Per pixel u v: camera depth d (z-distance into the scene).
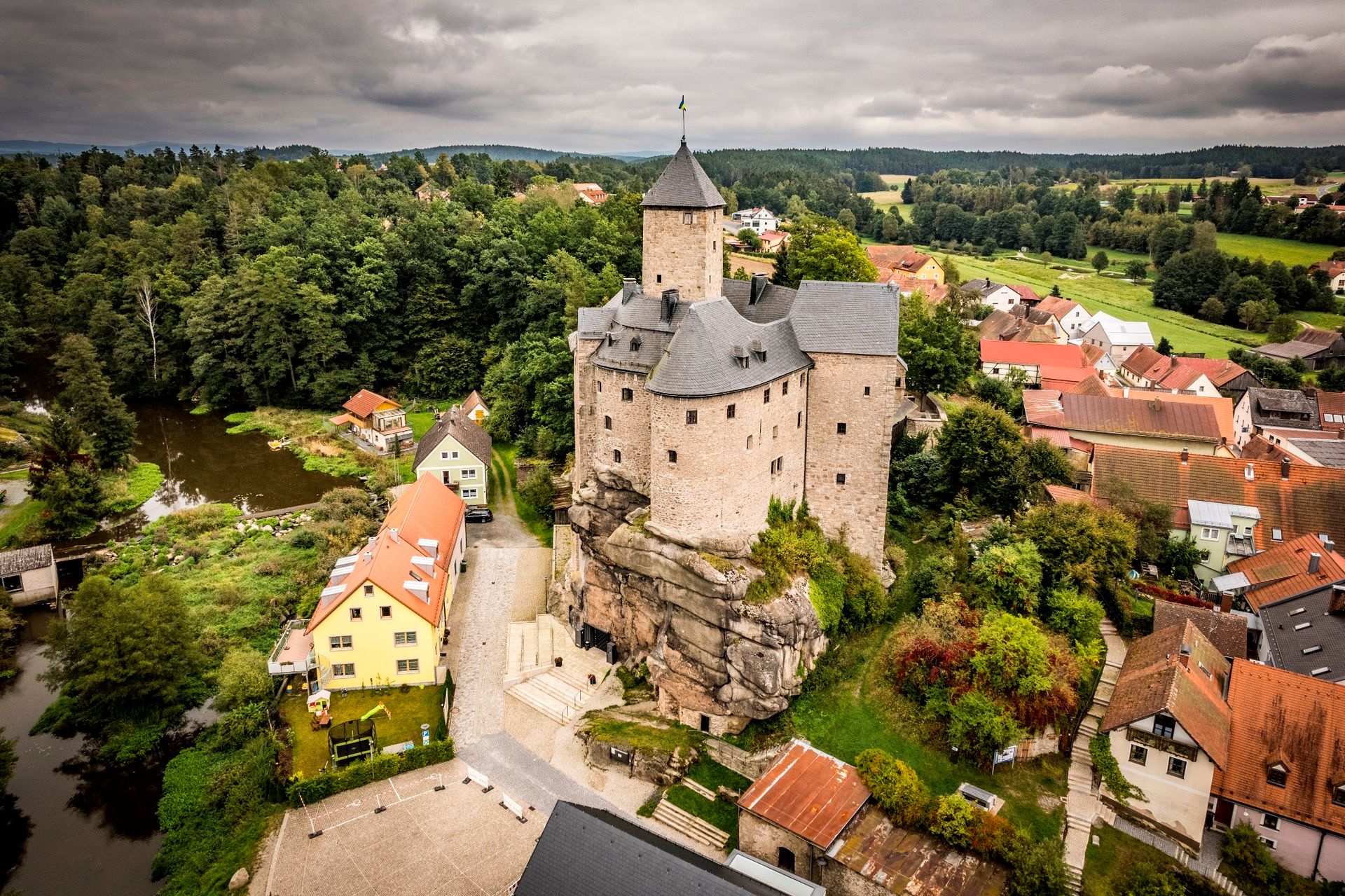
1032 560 56.78
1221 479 69.56
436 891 42.19
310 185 169.50
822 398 58.50
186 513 86.31
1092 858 41.75
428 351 118.75
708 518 52.75
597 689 57.53
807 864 40.78
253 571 75.50
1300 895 40.84
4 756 49.28
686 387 50.81
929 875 38.69
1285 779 42.84
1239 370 115.12
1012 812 44.06
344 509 84.12
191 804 49.31
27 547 78.62
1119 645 56.41
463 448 83.62
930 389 90.69
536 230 119.19
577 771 50.81
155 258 137.00
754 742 50.03
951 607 53.91
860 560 59.34
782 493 57.88
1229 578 62.12
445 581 64.50
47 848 47.16
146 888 44.50
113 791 51.44
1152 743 43.81
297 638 62.03
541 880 36.19
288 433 110.38
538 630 64.50
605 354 59.03
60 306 139.00
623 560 55.16
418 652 57.91
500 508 86.62
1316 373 126.94
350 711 55.84
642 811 47.47
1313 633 51.97
